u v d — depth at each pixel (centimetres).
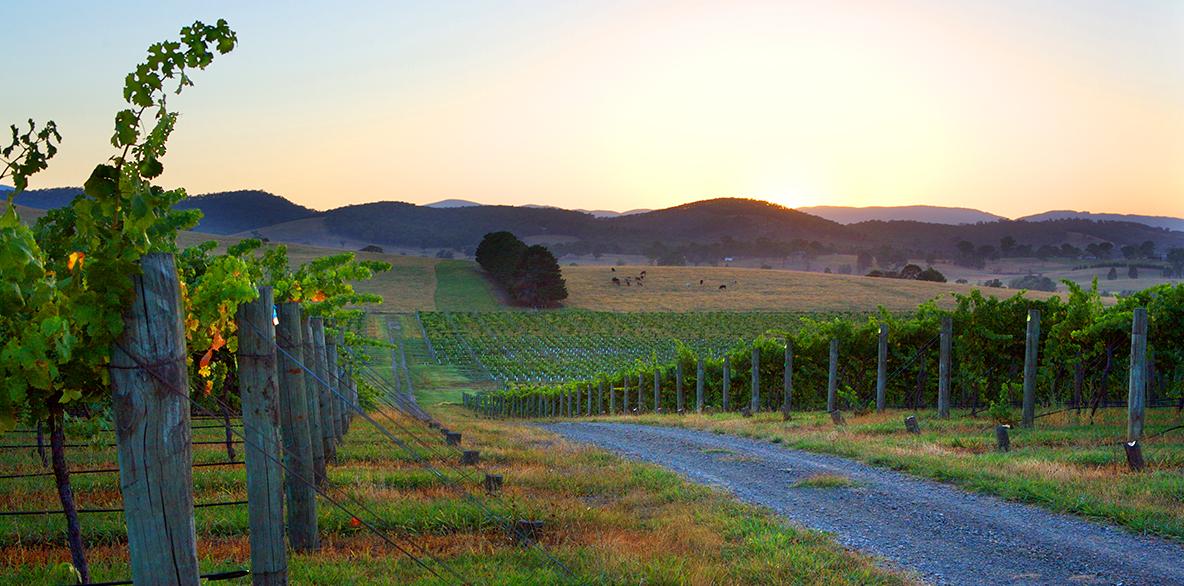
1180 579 740
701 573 773
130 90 399
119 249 389
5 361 437
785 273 18325
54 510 949
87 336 423
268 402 668
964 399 2533
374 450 1636
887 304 14150
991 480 1174
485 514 1000
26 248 454
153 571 394
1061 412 2044
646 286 16438
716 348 10581
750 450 1788
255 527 665
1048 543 876
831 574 785
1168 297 1958
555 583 761
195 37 409
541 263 14488
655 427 2636
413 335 11419
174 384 399
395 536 921
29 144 437
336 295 1842
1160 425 1666
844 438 1789
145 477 392
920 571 805
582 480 1333
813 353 3203
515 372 9250
